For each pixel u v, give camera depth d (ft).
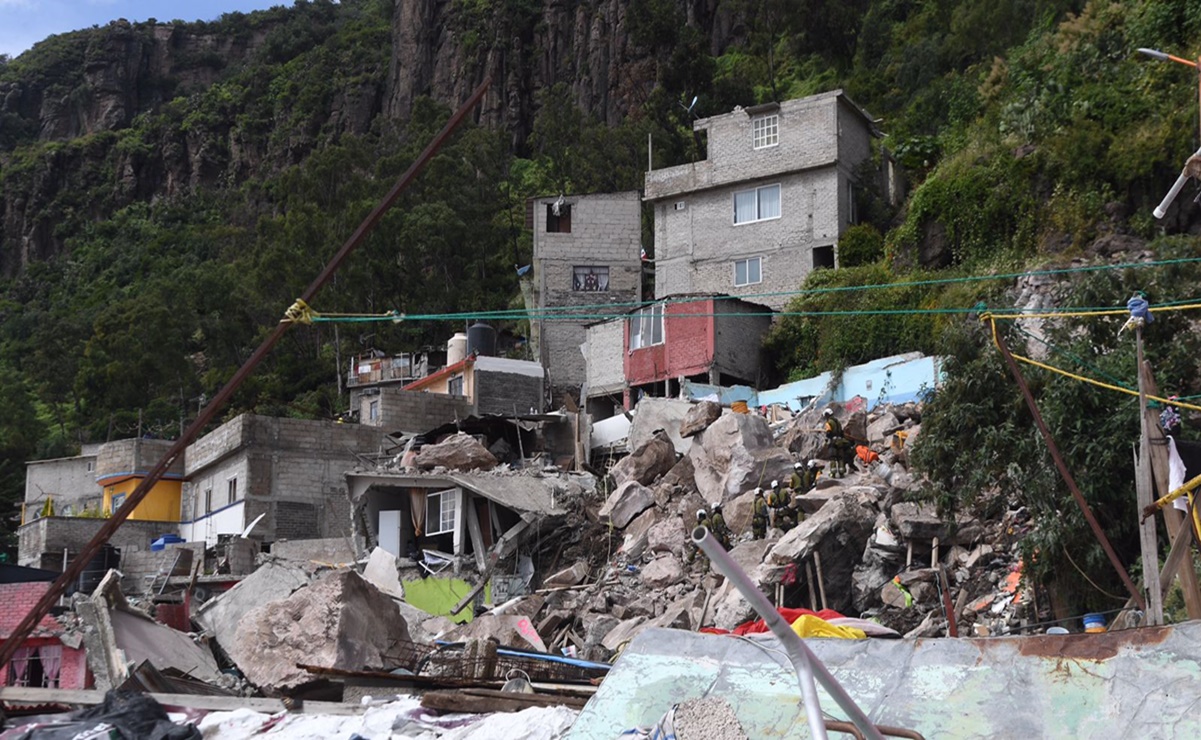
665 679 24.48
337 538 113.19
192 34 565.12
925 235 135.44
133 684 48.67
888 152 162.61
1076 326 68.13
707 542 15.51
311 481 128.06
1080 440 61.57
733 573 15.76
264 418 128.16
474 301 215.51
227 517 128.67
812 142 150.92
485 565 97.81
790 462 92.79
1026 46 172.55
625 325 143.95
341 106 420.77
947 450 67.31
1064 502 61.31
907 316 128.06
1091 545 60.85
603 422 125.49
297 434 129.08
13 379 289.12
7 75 552.82
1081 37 141.90
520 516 101.24
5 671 59.26
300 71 458.09
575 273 166.09
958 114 171.94
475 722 29.71
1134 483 60.70
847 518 75.31
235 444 127.54
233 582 95.66
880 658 23.82
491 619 73.46
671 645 25.41
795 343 138.62
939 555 74.18
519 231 234.17
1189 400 61.36
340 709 32.60
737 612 71.05
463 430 125.49
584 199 167.94
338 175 244.01
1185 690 20.93
